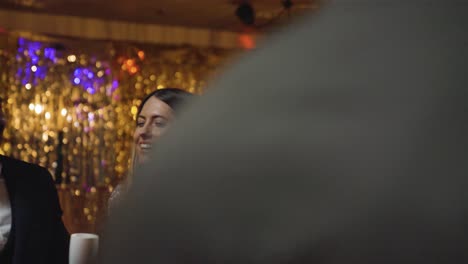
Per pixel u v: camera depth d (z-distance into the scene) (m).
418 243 0.15
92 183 5.98
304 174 0.15
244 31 6.32
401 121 0.15
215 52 6.33
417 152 0.15
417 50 0.16
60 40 5.94
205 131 0.16
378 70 0.15
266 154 0.15
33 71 5.90
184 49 6.30
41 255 2.13
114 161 6.06
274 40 0.17
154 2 5.46
